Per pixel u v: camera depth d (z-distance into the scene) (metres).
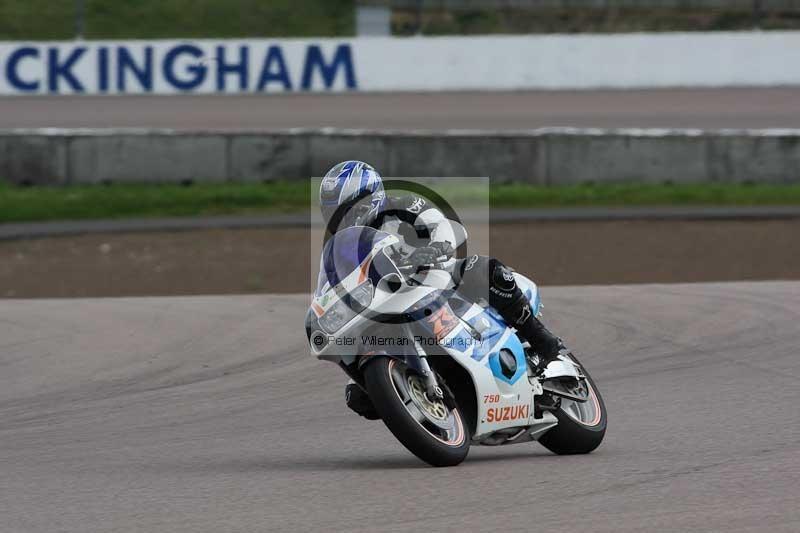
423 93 93.69
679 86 92.62
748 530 14.34
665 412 24.23
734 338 32.56
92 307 41.16
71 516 15.88
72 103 91.75
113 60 93.06
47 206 74.12
